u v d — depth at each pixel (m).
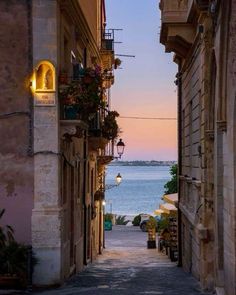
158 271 23.22
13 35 17.41
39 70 17.34
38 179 17.34
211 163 17.83
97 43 33.22
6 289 16.39
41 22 17.34
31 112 17.39
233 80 13.55
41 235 17.27
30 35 17.41
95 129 25.44
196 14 19.36
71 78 18.38
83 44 24.84
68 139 18.88
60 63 18.06
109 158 33.50
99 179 34.53
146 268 24.83
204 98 17.86
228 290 14.67
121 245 43.12
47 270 17.20
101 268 24.16
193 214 21.70
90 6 27.97
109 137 26.09
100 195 31.05
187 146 25.09
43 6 17.34
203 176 18.12
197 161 20.83
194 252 20.88
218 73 15.23
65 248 18.53
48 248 17.25
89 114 18.62
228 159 14.59
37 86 17.34
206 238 17.69
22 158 17.41
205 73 17.70
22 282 16.44
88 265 25.77
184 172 26.55
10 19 17.41
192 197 22.41
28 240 17.36
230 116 14.06
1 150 17.42
